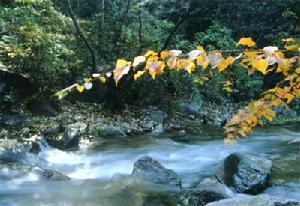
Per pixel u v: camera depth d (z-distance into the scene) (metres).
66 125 10.41
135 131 11.04
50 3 11.52
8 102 10.35
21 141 8.59
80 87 2.14
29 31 10.27
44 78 11.34
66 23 12.09
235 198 5.47
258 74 16.19
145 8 13.76
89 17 14.64
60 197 6.11
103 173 7.74
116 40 12.66
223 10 17.45
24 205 5.83
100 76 2.11
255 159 6.99
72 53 11.20
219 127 12.48
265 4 17.25
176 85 13.48
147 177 6.73
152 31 13.26
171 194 6.25
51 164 8.06
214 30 16.95
